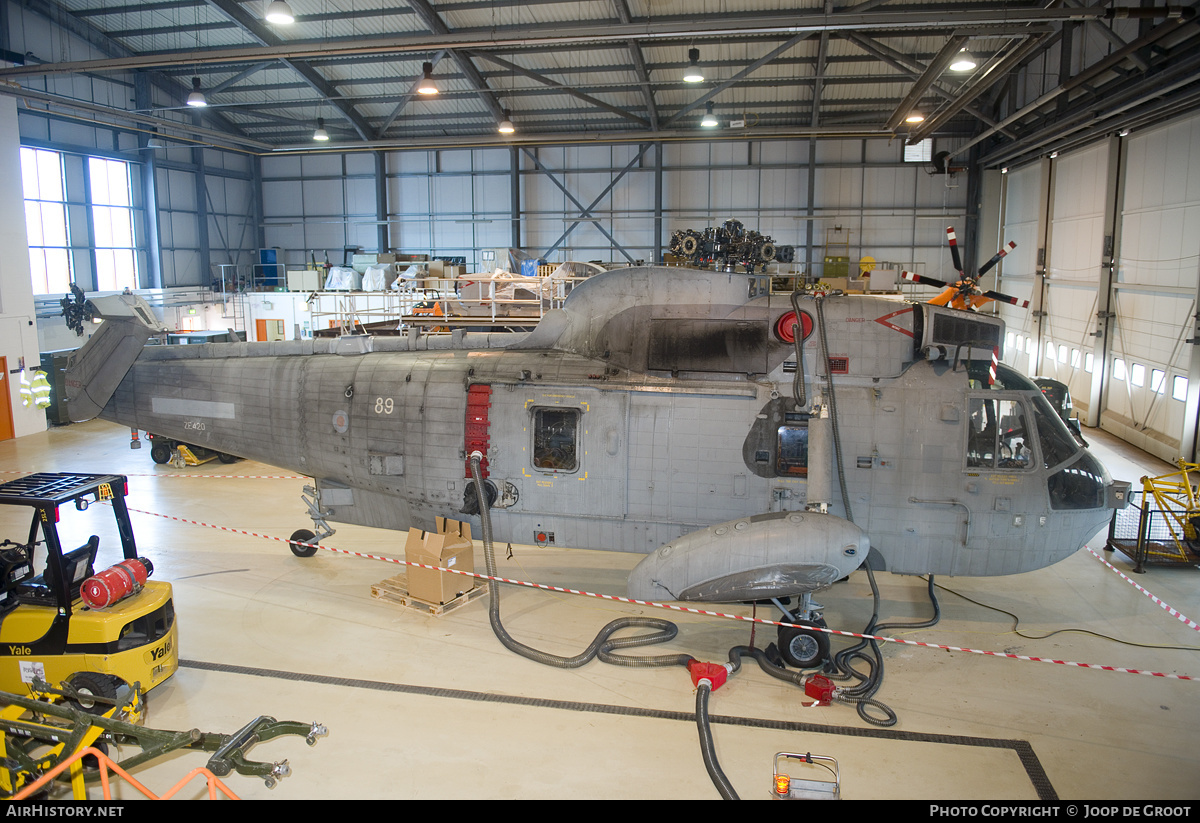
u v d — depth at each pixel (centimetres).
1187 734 655
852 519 796
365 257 2786
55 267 2444
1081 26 2086
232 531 1074
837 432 785
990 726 666
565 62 2466
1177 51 1541
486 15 2194
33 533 686
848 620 881
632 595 768
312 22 2269
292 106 2891
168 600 686
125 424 1094
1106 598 948
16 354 1870
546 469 852
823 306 818
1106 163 1950
